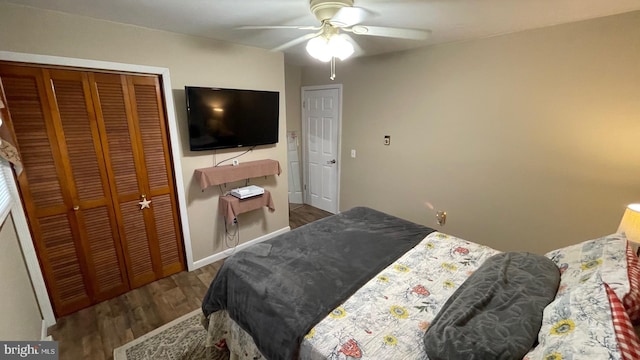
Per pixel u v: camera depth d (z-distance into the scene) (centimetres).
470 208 299
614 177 214
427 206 334
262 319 139
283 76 331
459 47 276
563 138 233
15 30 178
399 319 132
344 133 405
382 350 115
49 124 199
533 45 235
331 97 412
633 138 203
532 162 252
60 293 219
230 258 185
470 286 137
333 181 441
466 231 306
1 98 165
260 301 146
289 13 197
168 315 226
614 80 204
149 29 230
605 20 202
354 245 201
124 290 252
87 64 205
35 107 192
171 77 248
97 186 225
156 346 194
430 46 296
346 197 426
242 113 295
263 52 307
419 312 136
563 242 246
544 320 106
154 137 250
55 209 208
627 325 83
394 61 329
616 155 212
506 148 264
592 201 227
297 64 421
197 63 261
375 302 143
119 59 219
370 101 363
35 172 197
